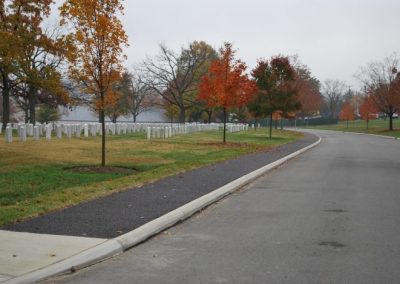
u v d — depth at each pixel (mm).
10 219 8836
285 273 6336
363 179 16266
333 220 9695
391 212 10531
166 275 6293
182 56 71125
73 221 8891
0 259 6613
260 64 44562
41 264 6418
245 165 19406
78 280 6105
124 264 6785
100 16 16000
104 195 11758
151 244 7863
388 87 65688
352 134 63281
